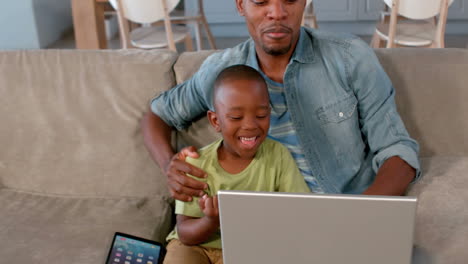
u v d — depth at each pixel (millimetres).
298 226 784
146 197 1508
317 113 1284
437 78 1475
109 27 4402
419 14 2547
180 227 1179
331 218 770
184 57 1562
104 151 1519
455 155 1479
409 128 1484
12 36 4016
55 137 1539
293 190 1234
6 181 1566
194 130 1486
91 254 1247
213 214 1003
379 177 1205
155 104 1441
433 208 1213
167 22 2711
